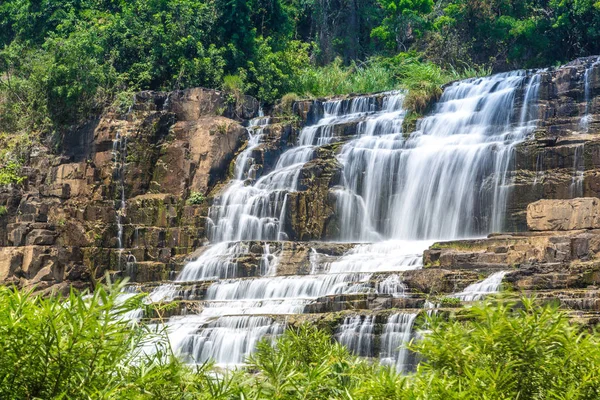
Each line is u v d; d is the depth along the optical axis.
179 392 7.43
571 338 7.80
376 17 62.03
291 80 48.16
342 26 61.00
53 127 42.28
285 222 36.94
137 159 40.22
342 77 49.97
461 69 58.34
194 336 25.27
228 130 40.38
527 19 59.22
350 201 36.75
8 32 55.16
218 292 29.92
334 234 36.62
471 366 7.79
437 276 25.17
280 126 40.69
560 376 7.62
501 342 7.79
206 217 37.66
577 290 22.89
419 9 59.50
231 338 24.75
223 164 40.12
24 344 6.52
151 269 36.34
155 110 41.75
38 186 39.62
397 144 37.28
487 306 8.13
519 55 58.59
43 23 52.00
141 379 6.95
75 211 38.53
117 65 46.31
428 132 37.47
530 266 24.91
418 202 35.28
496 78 37.88
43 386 6.52
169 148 40.34
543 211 29.73
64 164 40.16
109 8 52.28
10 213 38.19
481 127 36.28
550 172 31.98
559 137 32.34
